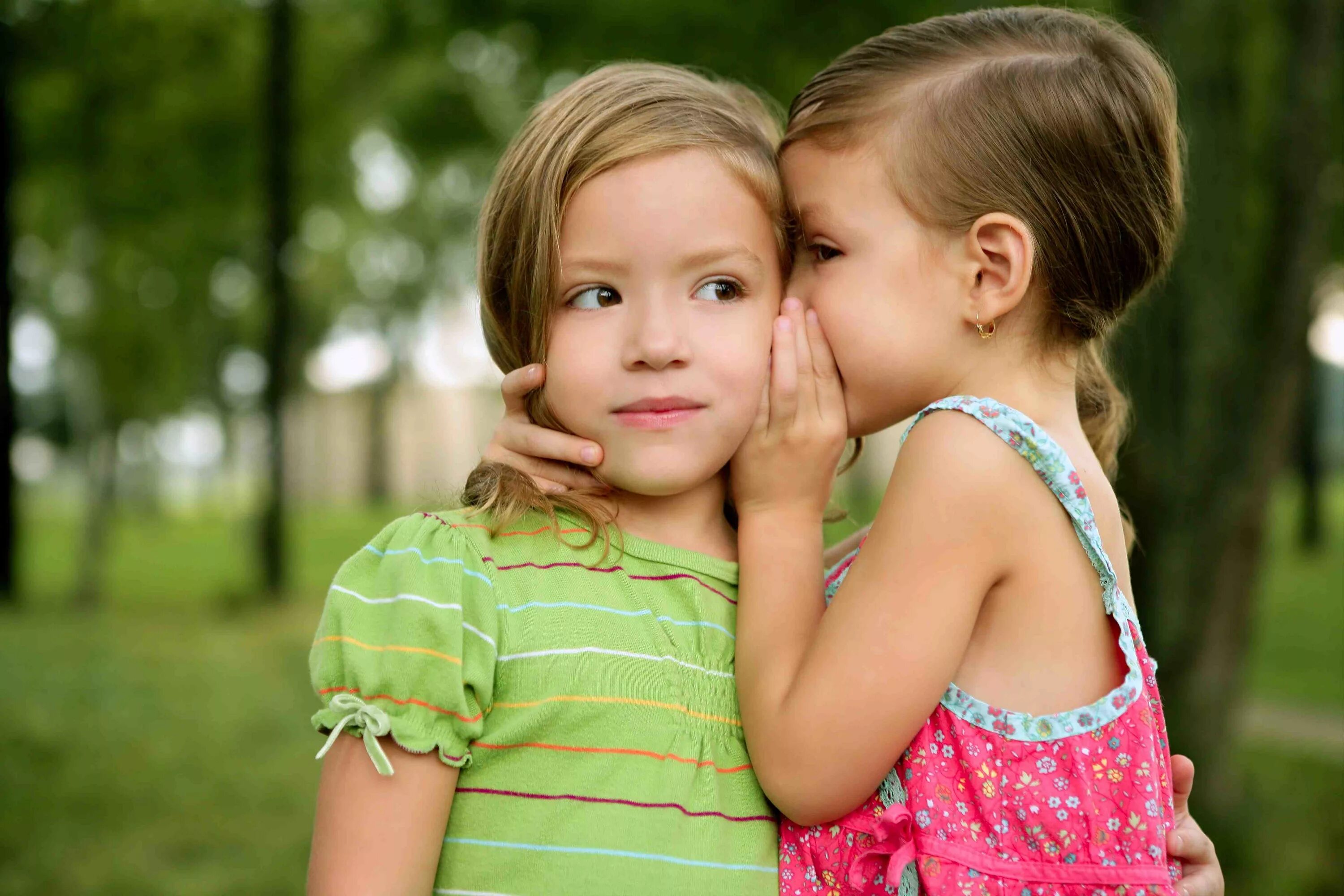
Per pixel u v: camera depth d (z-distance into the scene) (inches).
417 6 354.9
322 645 49.1
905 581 49.0
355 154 587.8
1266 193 181.2
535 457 54.4
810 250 56.0
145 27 477.1
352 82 522.3
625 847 48.3
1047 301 53.4
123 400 612.7
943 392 53.6
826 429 54.1
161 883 175.2
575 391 51.9
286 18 489.4
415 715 47.3
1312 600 542.9
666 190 50.8
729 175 52.4
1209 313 174.4
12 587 510.3
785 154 56.4
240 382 861.8
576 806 48.7
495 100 401.7
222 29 494.3
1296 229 176.6
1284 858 189.0
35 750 243.8
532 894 47.8
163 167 518.3
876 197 53.2
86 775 228.5
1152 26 170.7
